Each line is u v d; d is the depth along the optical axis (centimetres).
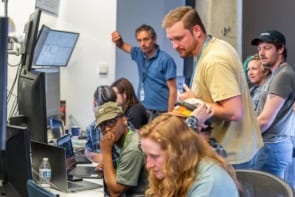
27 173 170
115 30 448
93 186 234
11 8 400
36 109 228
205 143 146
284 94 273
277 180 150
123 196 224
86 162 292
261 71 307
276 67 288
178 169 137
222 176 139
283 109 282
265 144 283
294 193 140
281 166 290
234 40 441
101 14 446
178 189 138
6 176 178
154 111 424
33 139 230
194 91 214
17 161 172
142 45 421
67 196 217
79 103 449
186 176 137
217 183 136
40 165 229
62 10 439
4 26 124
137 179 221
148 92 432
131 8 506
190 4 545
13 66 362
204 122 194
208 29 447
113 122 225
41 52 338
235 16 441
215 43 209
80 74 448
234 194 139
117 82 351
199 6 464
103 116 226
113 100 290
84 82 449
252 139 220
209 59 204
